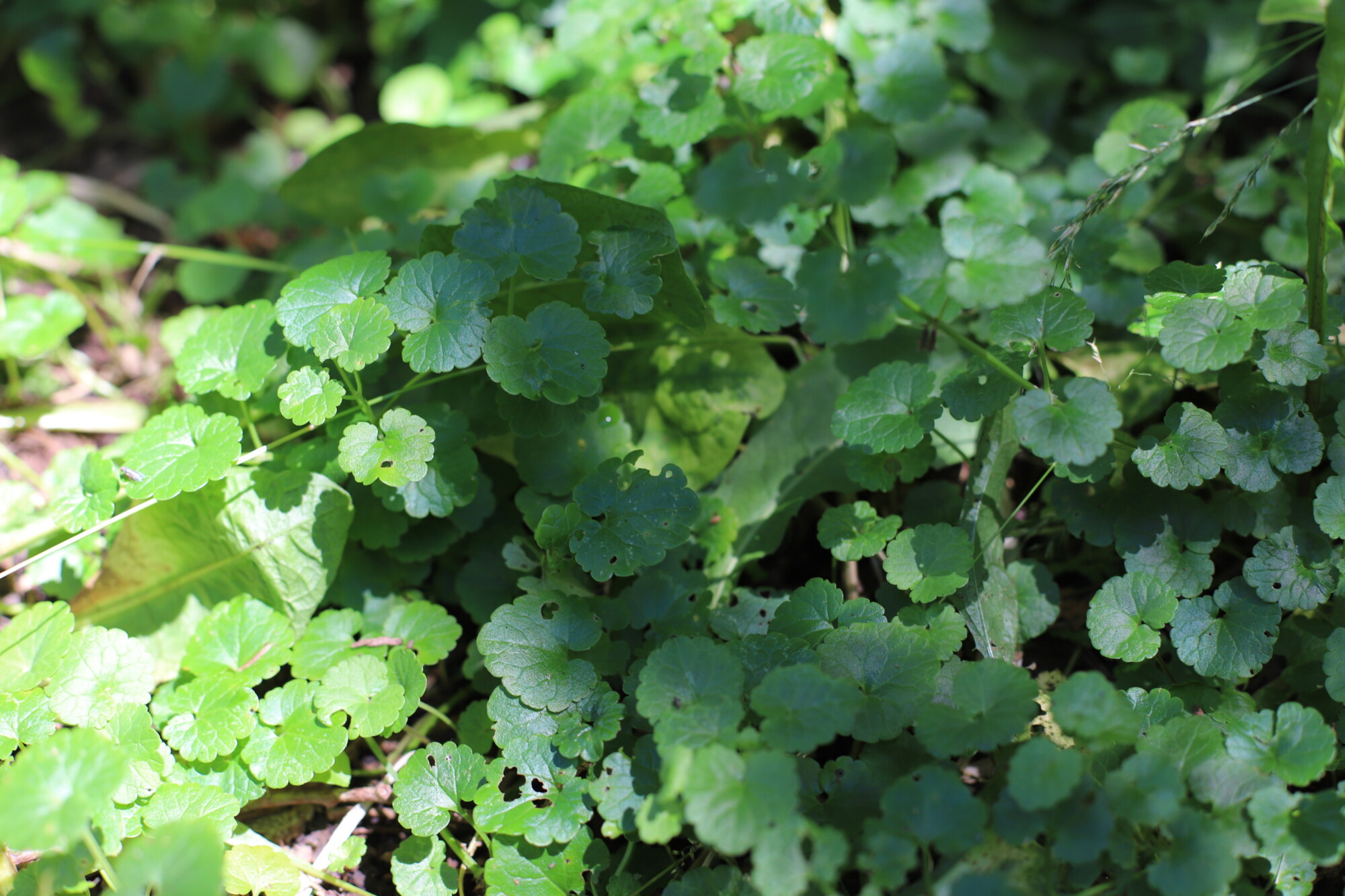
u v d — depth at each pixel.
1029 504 0.61
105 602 0.59
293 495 0.58
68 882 0.54
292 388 0.56
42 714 0.55
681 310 0.59
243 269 0.70
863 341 0.62
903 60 0.63
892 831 0.51
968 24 0.67
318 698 0.56
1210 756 0.53
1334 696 0.54
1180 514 0.56
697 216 0.62
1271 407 0.55
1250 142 0.70
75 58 0.83
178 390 0.66
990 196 0.63
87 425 0.65
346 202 0.66
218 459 0.56
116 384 0.69
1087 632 0.60
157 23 0.83
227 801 0.55
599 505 0.56
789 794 0.51
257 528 0.58
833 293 0.55
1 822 0.51
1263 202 0.64
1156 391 0.61
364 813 0.58
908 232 0.60
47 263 0.71
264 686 0.60
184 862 0.50
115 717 0.55
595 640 0.56
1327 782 0.55
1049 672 0.58
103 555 0.61
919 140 0.64
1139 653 0.55
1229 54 0.70
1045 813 0.51
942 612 0.56
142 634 0.59
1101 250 0.61
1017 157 0.67
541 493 0.60
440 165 0.67
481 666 0.59
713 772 0.51
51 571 0.61
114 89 0.88
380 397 0.57
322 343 0.55
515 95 0.75
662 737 0.52
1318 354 0.55
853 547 0.57
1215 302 0.54
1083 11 0.73
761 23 0.62
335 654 0.57
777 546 0.60
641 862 0.56
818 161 0.56
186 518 0.58
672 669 0.53
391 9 0.83
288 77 0.83
